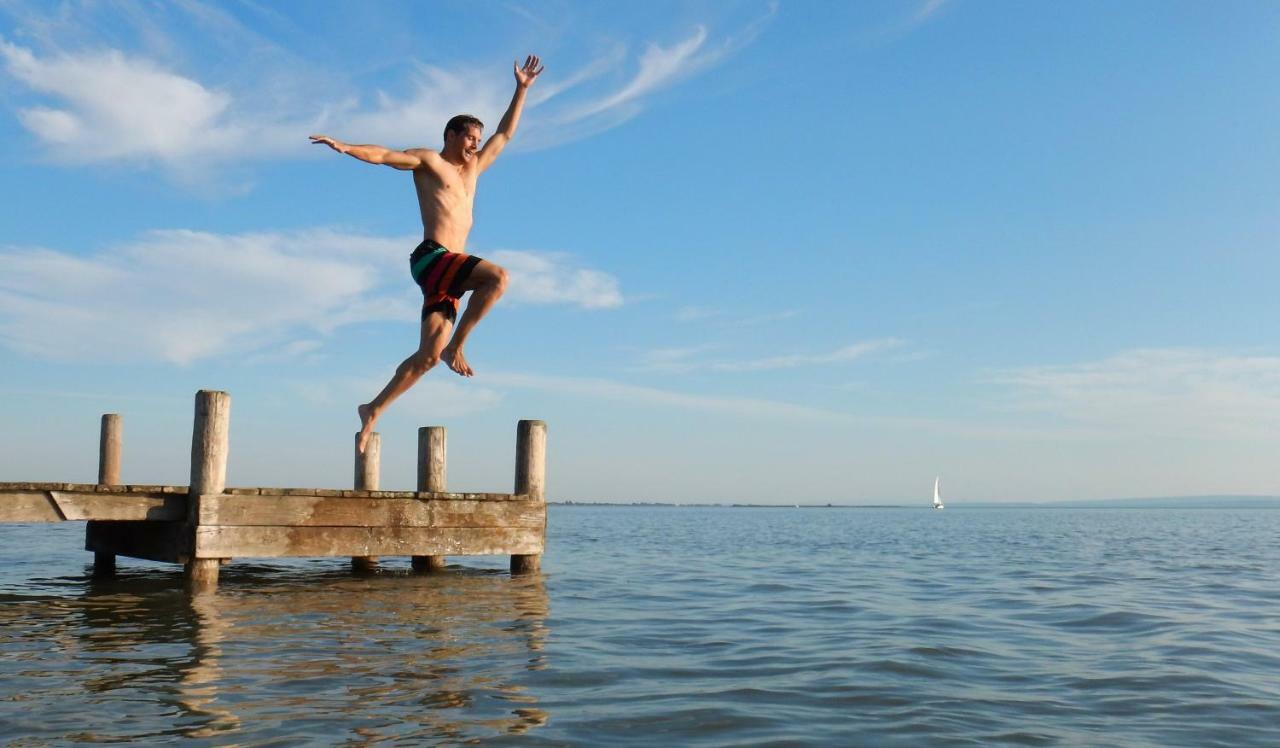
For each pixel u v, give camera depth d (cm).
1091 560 2305
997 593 1487
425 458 1606
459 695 701
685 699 708
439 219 683
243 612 1124
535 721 631
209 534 1258
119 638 935
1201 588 1571
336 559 1975
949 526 5775
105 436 1670
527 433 1541
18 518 1192
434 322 666
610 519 7656
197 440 1266
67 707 650
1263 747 600
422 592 1355
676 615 1189
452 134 707
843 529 5019
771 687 758
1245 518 9081
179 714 634
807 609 1270
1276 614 1230
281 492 1310
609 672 804
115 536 1517
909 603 1347
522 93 741
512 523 1509
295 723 613
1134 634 1056
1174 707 704
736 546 2955
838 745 592
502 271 657
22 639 925
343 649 883
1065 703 715
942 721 655
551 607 1226
